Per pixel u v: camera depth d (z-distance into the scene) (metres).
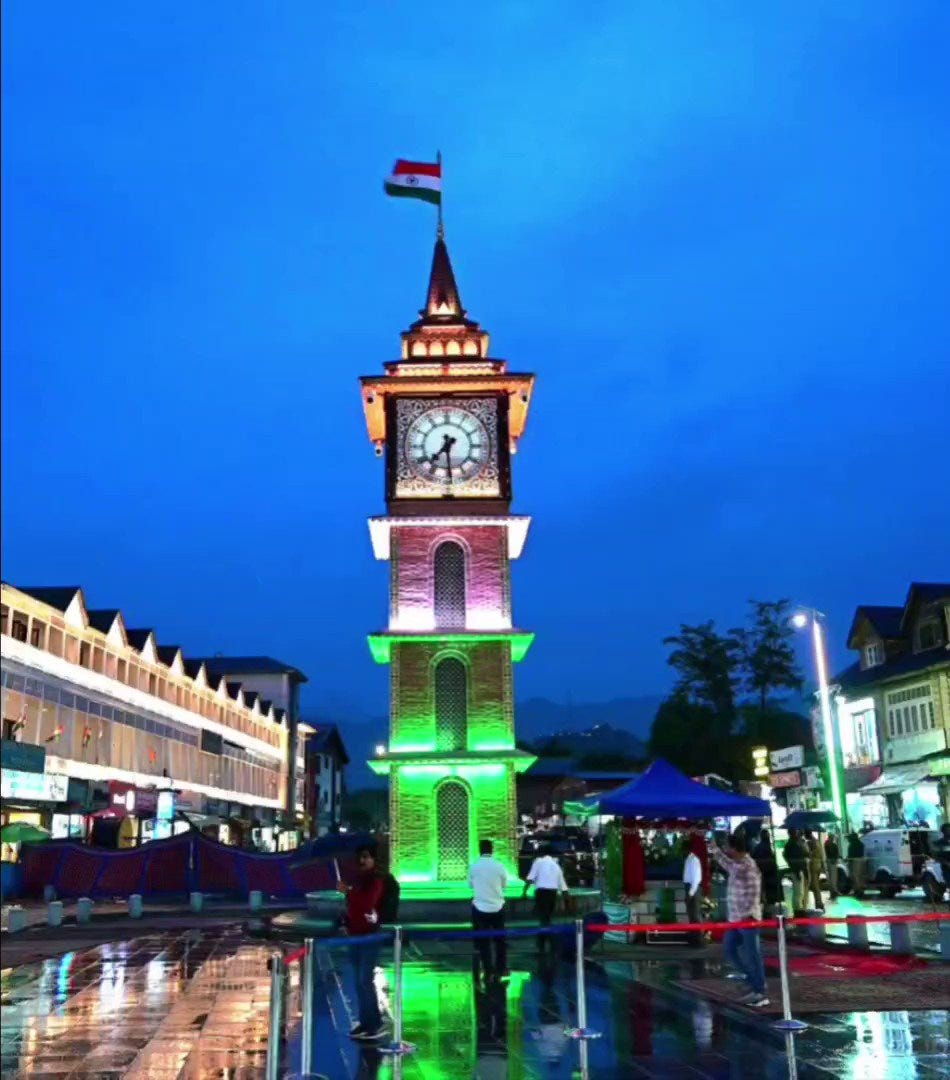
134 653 55.03
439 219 34.09
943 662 42.84
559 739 143.00
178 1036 13.47
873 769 47.44
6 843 39.78
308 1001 11.29
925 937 23.09
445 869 27.06
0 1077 11.33
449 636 28.14
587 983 16.91
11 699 40.78
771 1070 10.86
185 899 41.72
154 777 57.38
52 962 21.36
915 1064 11.00
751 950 14.41
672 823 24.69
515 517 29.19
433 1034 13.05
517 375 30.09
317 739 107.12
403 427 30.02
